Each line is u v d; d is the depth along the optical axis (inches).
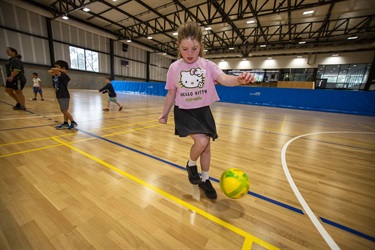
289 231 45.2
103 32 570.6
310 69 637.9
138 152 93.7
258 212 52.0
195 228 44.5
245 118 227.9
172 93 56.2
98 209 49.2
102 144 102.3
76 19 499.2
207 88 51.6
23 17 444.5
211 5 390.3
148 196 56.8
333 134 163.8
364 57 545.3
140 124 160.9
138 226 44.0
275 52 601.6
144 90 593.0
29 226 42.0
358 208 56.3
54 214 46.3
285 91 408.5
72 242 38.5
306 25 462.9
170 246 39.0
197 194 59.6
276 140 132.0
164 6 411.2
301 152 108.0
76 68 570.3
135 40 672.4
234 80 43.4
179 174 72.6
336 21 431.2
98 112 211.3
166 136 126.1
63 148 92.4
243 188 48.6
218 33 587.2
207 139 53.1
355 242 42.7
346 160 98.4
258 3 376.5
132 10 447.5
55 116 167.2
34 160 76.6
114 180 64.9
